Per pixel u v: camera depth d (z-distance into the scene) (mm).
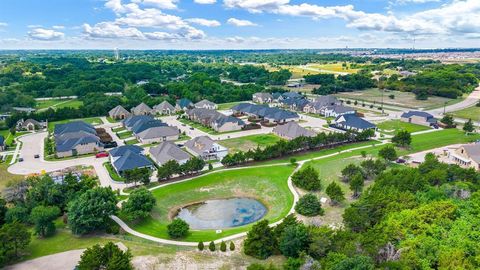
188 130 147250
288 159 108188
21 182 79500
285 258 58375
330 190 78500
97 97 198750
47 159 111625
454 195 70938
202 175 95875
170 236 66938
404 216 60844
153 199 74062
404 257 50031
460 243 53219
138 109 176125
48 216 65812
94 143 117750
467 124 136875
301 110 186625
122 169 94438
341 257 49188
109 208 68125
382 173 86062
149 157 111188
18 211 70250
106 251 52656
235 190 88625
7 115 176750
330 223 70312
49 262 57688
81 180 83500
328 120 161625
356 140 126562
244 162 105312
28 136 141000
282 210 77562
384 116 170250
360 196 78625
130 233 68000
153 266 56094
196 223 73562
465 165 98375
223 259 58438
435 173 80312
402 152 114188
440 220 59594
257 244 58594
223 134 140125
